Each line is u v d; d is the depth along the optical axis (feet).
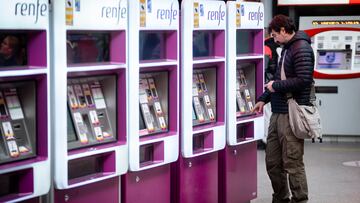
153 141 21.48
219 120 25.16
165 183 22.72
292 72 25.00
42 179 17.52
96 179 19.35
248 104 27.40
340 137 48.21
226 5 25.03
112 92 20.25
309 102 25.45
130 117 20.39
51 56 17.83
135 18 20.25
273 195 26.76
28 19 16.78
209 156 24.91
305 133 24.79
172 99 22.54
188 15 22.67
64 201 18.76
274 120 25.72
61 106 17.92
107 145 19.75
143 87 22.16
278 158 26.03
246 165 27.37
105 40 20.27
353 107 47.19
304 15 49.14
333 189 33.24
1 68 16.94
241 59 26.13
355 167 38.93
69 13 17.99
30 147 17.67
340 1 45.52
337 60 46.93
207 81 25.20
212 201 25.29
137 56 20.35
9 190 17.65
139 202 21.63
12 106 17.61
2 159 16.96
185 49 22.75
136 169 20.66
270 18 47.44
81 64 19.15
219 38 24.80
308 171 37.65
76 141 19.07
